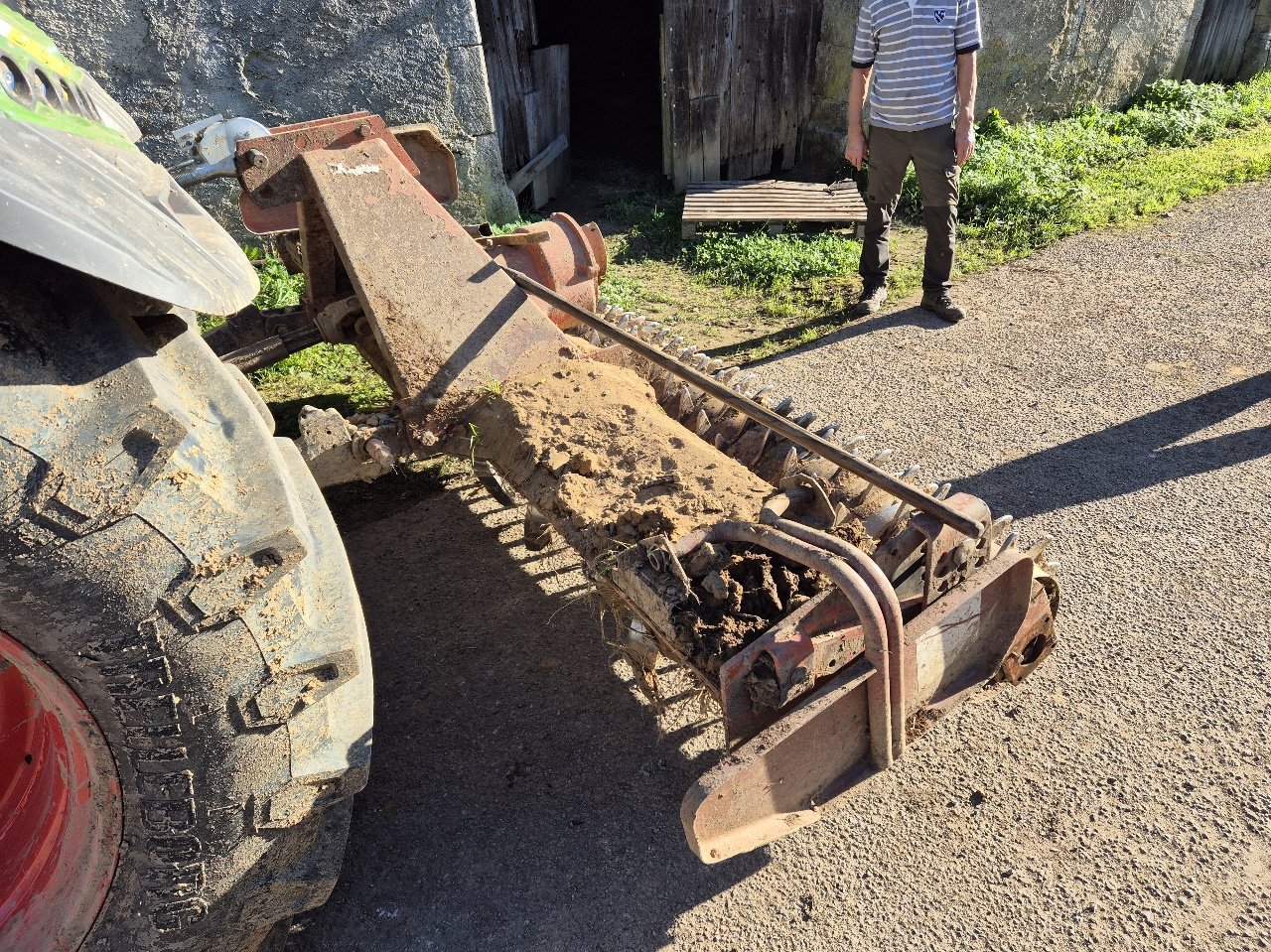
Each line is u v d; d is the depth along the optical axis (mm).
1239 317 5559
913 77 5262
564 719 3053
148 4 5566
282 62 6059
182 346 1859
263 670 1820
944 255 5680
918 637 2201
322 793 2027
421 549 3914
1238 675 3104
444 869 2590
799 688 2043
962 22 5156
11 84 1756
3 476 1502
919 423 4680
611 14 10930
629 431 2805
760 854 2598
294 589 1884
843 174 8547
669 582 2309
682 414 3211
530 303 3174
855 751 2260
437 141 3619
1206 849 2566
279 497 1809
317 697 1918
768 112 8578
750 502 2502
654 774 2852
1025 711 3014
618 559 2406
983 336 5574
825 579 2281
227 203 6230
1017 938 2367
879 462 2760
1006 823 2660
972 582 2322
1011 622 2508
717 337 5746
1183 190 7652
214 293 1899
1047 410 4730
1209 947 2330
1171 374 4992
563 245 3824
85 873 1935
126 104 5762
